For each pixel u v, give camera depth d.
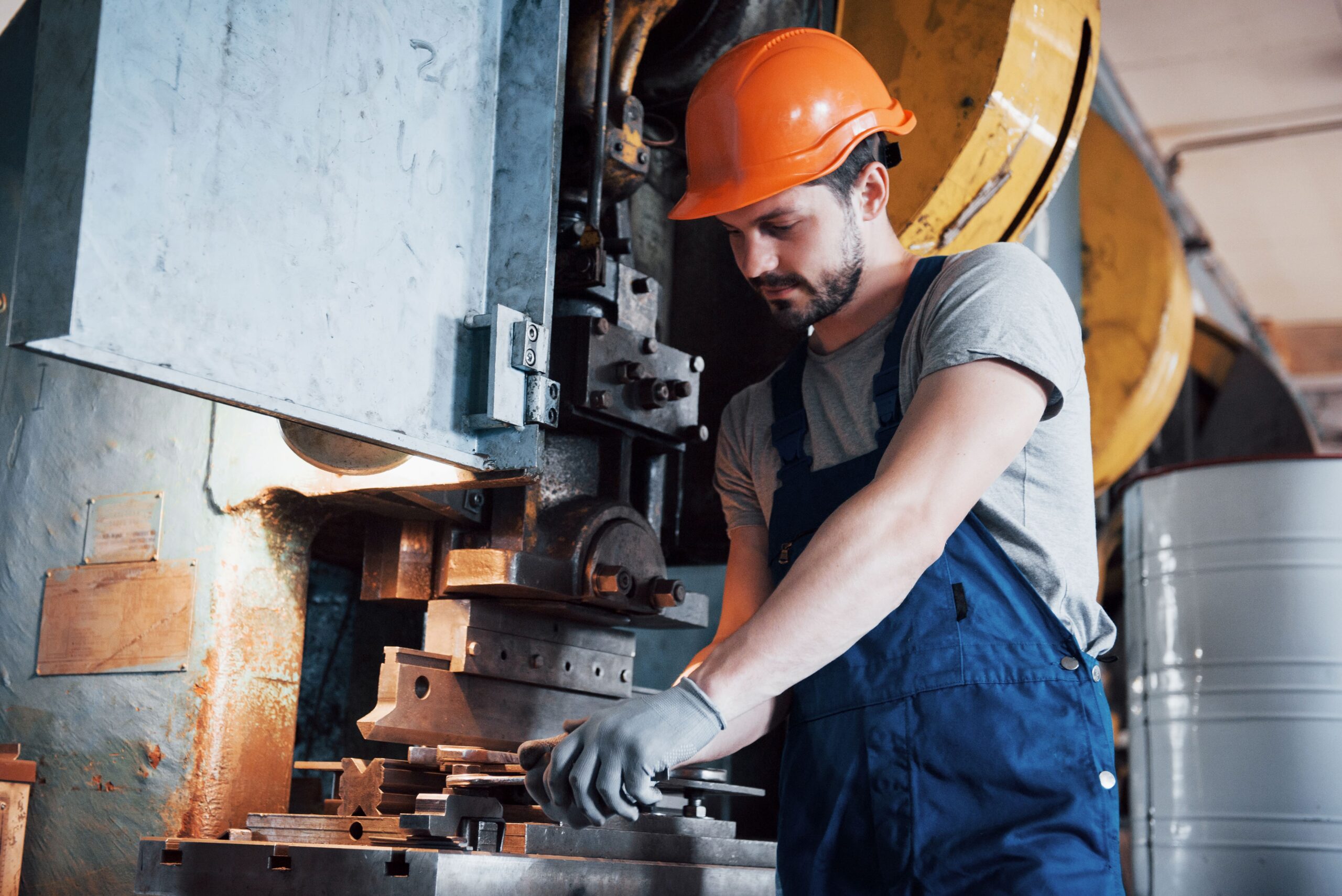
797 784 1.29
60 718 1.59
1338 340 10.51
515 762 1.31
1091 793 1.12
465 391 1.23
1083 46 2.27
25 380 1.74
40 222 0.92
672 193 2.15
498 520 1.52
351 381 1.11
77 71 0.92
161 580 1.55
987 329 1.16
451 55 1.25
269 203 1.04
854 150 1.33
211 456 1.55
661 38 1.83
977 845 1.13
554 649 1.58
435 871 1.02
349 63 1.13
